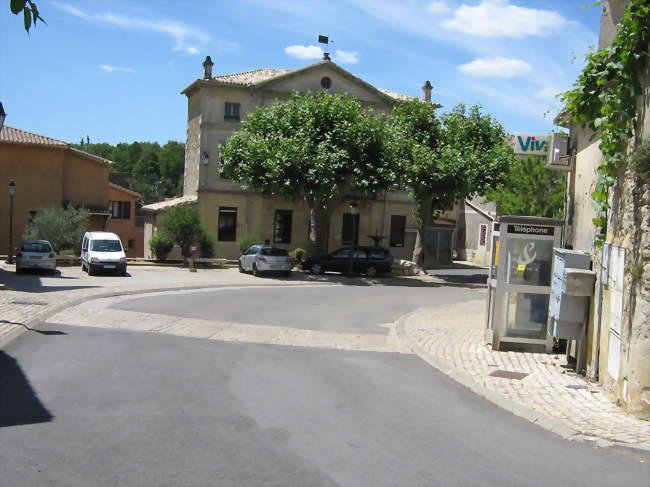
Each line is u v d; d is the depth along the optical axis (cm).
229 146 3122
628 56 781
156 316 1521
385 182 3064
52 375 876
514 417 772
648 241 729
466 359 1102
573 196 1136
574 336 993
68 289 2003
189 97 4378
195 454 585
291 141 2883
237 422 694
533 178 2736
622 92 807
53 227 3331
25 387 806
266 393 834
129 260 3425
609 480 568
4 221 3919
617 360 828
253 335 1341
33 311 1418
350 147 2997
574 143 1137
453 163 3117
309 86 4059
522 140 1284
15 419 673
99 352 1054
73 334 1216
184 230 3484
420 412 777
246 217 3991
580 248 1068
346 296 2291
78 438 618
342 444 636
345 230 4244
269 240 4028
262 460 577
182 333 1316
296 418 722
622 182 829
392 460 595
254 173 2995
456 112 3428
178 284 2384
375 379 957
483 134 3394
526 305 1180
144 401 764
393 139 3167
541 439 683
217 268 3472
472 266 4525
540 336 1177
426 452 624
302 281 2919
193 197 4100
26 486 497
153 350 1102
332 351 1199
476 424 734
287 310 1798
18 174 3938
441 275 3603
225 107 3966
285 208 4072
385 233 4322
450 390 905
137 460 563
